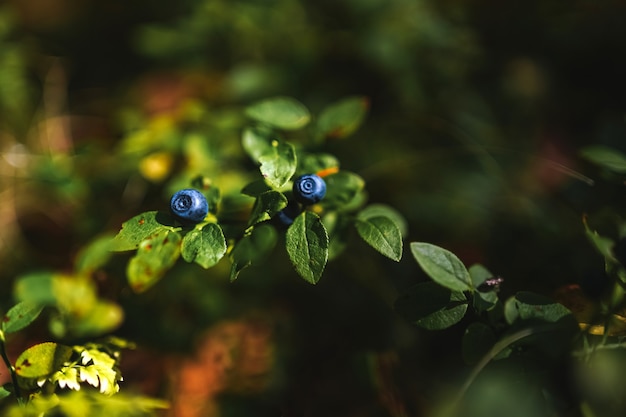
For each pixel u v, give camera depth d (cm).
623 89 38
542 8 44
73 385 20
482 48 40
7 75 37
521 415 20
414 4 39
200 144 28
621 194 26
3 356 21
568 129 36
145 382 26
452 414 21
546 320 20
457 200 31
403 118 35
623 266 21
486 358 20
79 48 49
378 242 20
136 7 50
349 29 39
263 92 36
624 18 41
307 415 25
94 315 25
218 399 26
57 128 37
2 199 32
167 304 28
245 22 39
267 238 23
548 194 30
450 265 20
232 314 29
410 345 27
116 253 28
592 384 20
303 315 29
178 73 40
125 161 31
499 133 35
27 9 50
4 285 30
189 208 20
